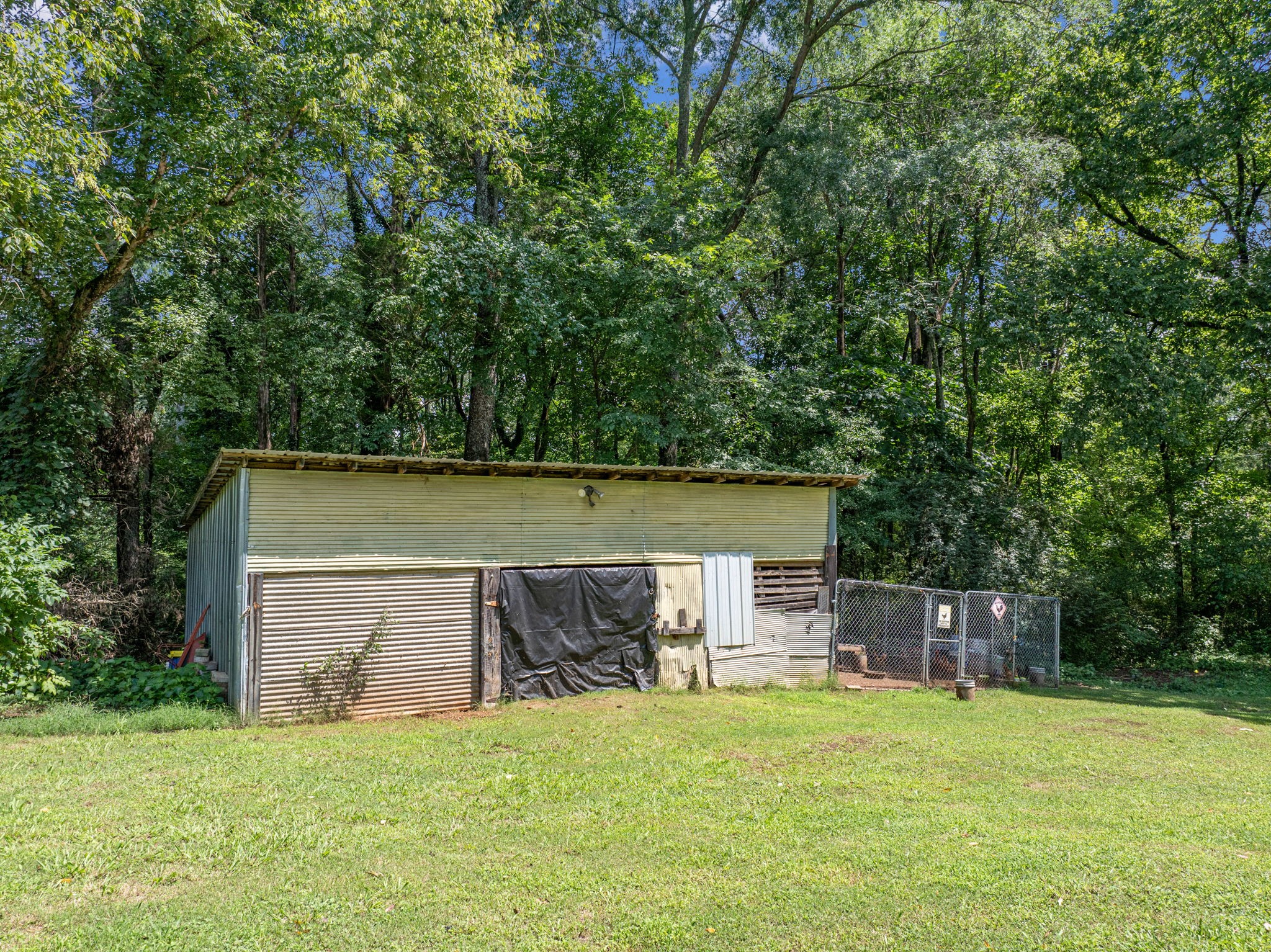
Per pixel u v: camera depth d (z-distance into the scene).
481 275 16.64
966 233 22.70
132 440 15.43
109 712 8.94
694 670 12.51
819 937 4.21
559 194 19.84
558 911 4.49
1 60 9.09
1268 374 19.91
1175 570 21.31
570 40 20.59
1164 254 21.42
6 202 9.92
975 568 19.33
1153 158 20.75
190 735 8.28
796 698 12.22
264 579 9.49
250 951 3.97
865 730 9.78
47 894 4.46
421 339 19.52
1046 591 19.16
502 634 11.07
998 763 8.35
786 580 13.98
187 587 19.62
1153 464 22.12
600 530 12.09
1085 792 7.32
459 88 13.97
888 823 6.04
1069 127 22.25
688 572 12.82
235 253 19.80
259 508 9.52
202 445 22.12
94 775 6.66
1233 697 14.53
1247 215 20.59
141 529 19.55
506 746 8.44
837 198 20.12
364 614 10.10
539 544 11.52
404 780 6.91
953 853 5.39
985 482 21.22
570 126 22.64
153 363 16.12
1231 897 4.69
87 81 11.91
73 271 12.60
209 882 4.73
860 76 22.77
